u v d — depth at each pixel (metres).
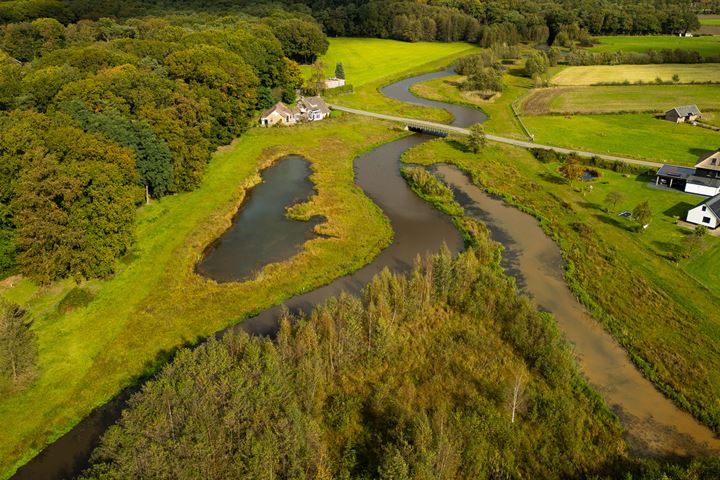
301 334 43.22
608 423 40.84
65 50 103.12
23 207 53.50
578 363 48.03
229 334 41.22
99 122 67.94
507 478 34.78
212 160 93.56
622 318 53.66
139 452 30.33
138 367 46.34
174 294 56.50
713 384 44.91
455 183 89.19
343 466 34.88
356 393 42.12
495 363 46.03
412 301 51.31
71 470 36.97
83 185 56.56
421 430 34.34
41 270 54.28
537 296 57.94
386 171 94.94
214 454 31.28
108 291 55.97
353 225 73.44
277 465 31.95
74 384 44.06
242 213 77.50
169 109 79.38
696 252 64.88
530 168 94.38
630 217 74.38
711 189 79.44
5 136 56.66
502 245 68.75
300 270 62.12
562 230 71.94
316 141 107.25
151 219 71.56
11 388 42.69
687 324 52.41
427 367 45.62
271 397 35.44
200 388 34.75
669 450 39.03
